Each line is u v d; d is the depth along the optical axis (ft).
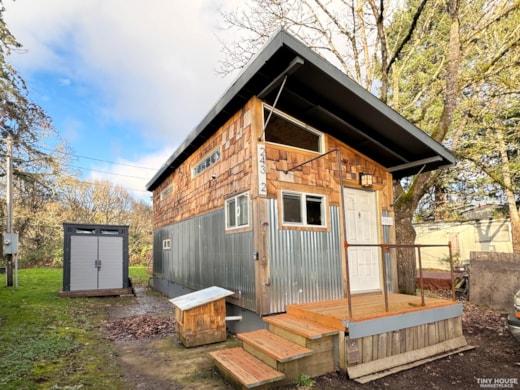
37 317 20.61
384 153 20.06
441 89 30.60
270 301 15.06
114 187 88.48
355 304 15.28
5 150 36.88
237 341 16.20
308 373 11.55
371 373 11.96
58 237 64.23
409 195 24.81
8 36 32.71
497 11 26.50
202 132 21.93
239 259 17.26
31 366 12.68
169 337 17.25
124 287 32.99
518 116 36.65
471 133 38.70
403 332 13.50
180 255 29.01
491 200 46.14
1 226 43.55
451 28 25.14
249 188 16.35
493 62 26.61
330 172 18.53
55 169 46.85
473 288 24.82
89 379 11.68
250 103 16.55
